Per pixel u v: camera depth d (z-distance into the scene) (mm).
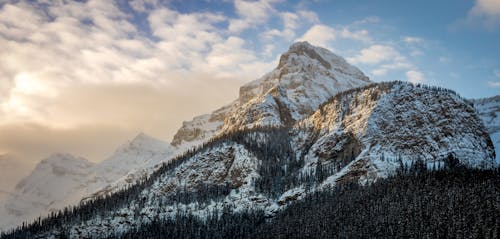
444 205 191875
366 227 192375
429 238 177000
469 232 175000
